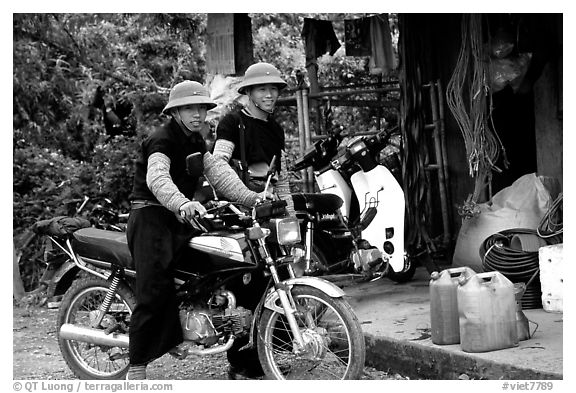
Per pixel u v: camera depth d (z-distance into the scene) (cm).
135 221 378
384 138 551
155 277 369
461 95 557
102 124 1037
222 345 378
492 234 539
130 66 1091
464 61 555
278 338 382
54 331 604
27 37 935
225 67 672
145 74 1102
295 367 416
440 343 396
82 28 1040
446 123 641
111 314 418
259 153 430
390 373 421
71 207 824
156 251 371
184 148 382
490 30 572
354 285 598
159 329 373
